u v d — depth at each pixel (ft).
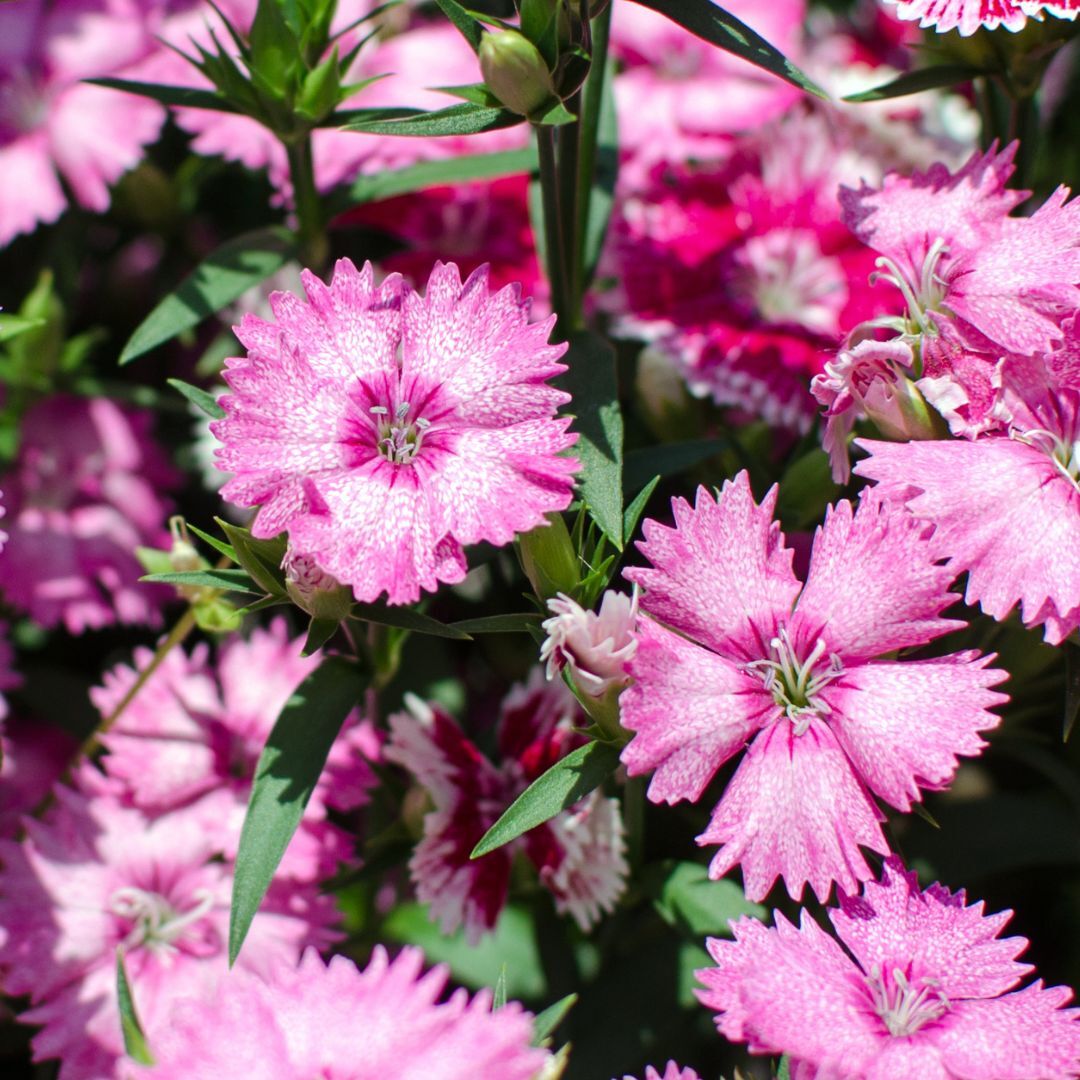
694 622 1.42
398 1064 1.36
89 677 1.76
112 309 1.82
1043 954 1.66
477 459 1.41
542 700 1.55
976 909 1.40
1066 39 1.54
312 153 1.63
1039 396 1.45
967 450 1.43
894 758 1.39
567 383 1.51
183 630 1.57
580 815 1.52
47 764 1.71
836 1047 1.36
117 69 1.76
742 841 1.39
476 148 1.72
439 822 1.54
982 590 1.41
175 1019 1.39
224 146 1.71
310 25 1.58
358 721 1.59
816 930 1.40
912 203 1.52
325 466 1.41
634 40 1.79
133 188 1.78
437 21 1.85
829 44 1.88
